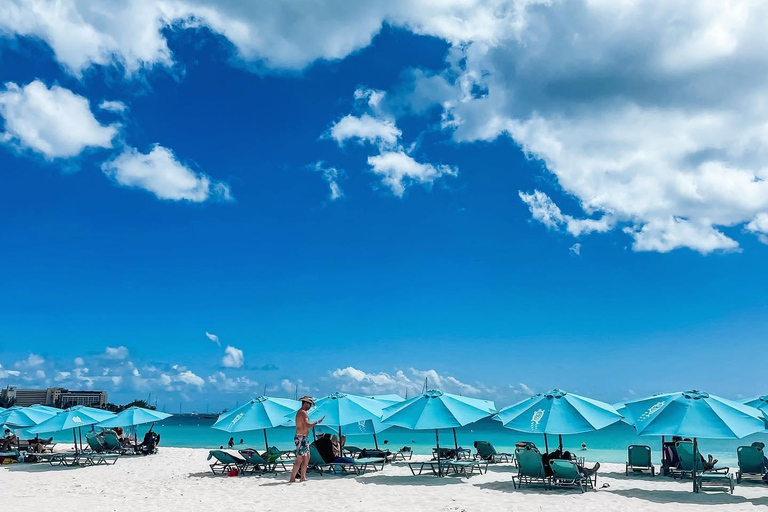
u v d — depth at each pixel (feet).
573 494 38.40
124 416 65.98
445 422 41.98
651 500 36.17
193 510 34.81
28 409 71.00
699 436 34.09
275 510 34.24
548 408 41.22
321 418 46.06
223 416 50.11
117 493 42.11
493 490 40.22
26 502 38.60
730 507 33.91
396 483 43.68
